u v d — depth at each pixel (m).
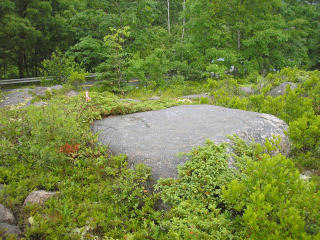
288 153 5.86
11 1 21.42
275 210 3.05
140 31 19.36
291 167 3.68
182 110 7.39
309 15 23.69
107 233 3.53
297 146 5.72
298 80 10.21
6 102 11.12
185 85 17.88
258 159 4.70
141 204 4.24
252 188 3.38
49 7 22.69
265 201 3.14
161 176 4.35
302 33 20.88
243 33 20.30
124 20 18.42
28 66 29.83
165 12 32.75
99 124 6.68
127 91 15.68
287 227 2.88
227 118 6.30
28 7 22.25
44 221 3.45
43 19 23.12
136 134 5.76
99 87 15.23
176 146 4.93
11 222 3.48
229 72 22.67
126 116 7.23
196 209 3.59
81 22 19.09
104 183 4.69
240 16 19.39
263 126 5.82
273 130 5.79
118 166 4.89
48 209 3.74
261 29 18.84
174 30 28.62
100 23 18.48
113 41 14.09
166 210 3.98
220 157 4.41
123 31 14.03
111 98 8.38
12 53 24.09
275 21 19.09
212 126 5.81
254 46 18.98
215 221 3.35
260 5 18.95
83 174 4.92
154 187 4.16
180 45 21.02
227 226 3.32
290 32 20.44
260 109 7.84
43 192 4.19
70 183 4.63
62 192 4.26
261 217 2.95
